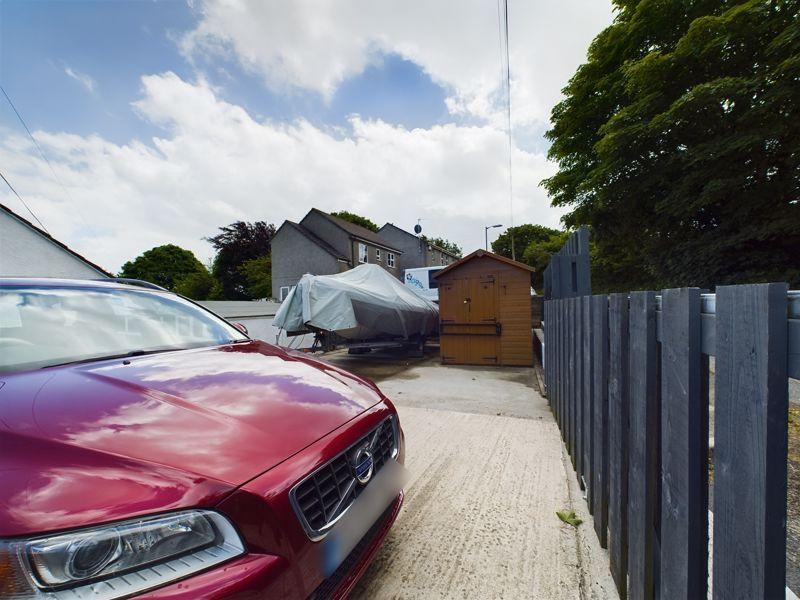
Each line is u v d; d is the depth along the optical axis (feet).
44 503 2.78
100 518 2.84
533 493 8.11
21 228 31.91
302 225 88.02
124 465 3.23
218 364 6.05
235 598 3.01
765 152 27.66
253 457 3.74
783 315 2.30
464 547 6.38
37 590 2.52
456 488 8.40
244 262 111.04
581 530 6.77
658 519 4.49
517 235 137.18
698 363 3.32
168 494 3.14
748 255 29.58
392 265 100.12
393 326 27.37
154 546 2.95
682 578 3.39
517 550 6.28
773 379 2.31
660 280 37.91
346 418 5.04
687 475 3.32
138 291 8.27
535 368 24.38
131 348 6.59
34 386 4.37
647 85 32.04
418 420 13.52
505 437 11.62
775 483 2.32
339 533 4.20
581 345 8.21
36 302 6.36
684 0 31.35
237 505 3.33
